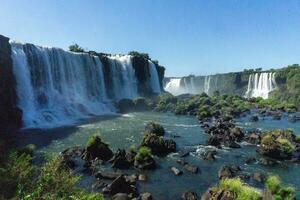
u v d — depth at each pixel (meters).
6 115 44.06
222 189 20.58
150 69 105.56
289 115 70.88
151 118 61.91
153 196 22.77
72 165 27.83
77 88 70.44
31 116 50.78
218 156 33.53
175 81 163.12
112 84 86.06
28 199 11.32
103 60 83.38
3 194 12.10
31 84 56.41
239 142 40.19
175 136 43.19
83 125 50.91
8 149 28.33
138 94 94.25
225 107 74.44
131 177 25.70
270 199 19.78
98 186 23.31
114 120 57.69
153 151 33.47
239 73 156.50
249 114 71.12
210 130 47.06
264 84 142.62
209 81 162.12
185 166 29.09
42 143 36.91
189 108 70.50
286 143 35.59
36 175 14.45
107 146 31.66
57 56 65.00
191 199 22.09
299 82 128.75
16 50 53.88
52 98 59.91
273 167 30.33
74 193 13.19
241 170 28.97
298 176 27.84
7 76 47.69
